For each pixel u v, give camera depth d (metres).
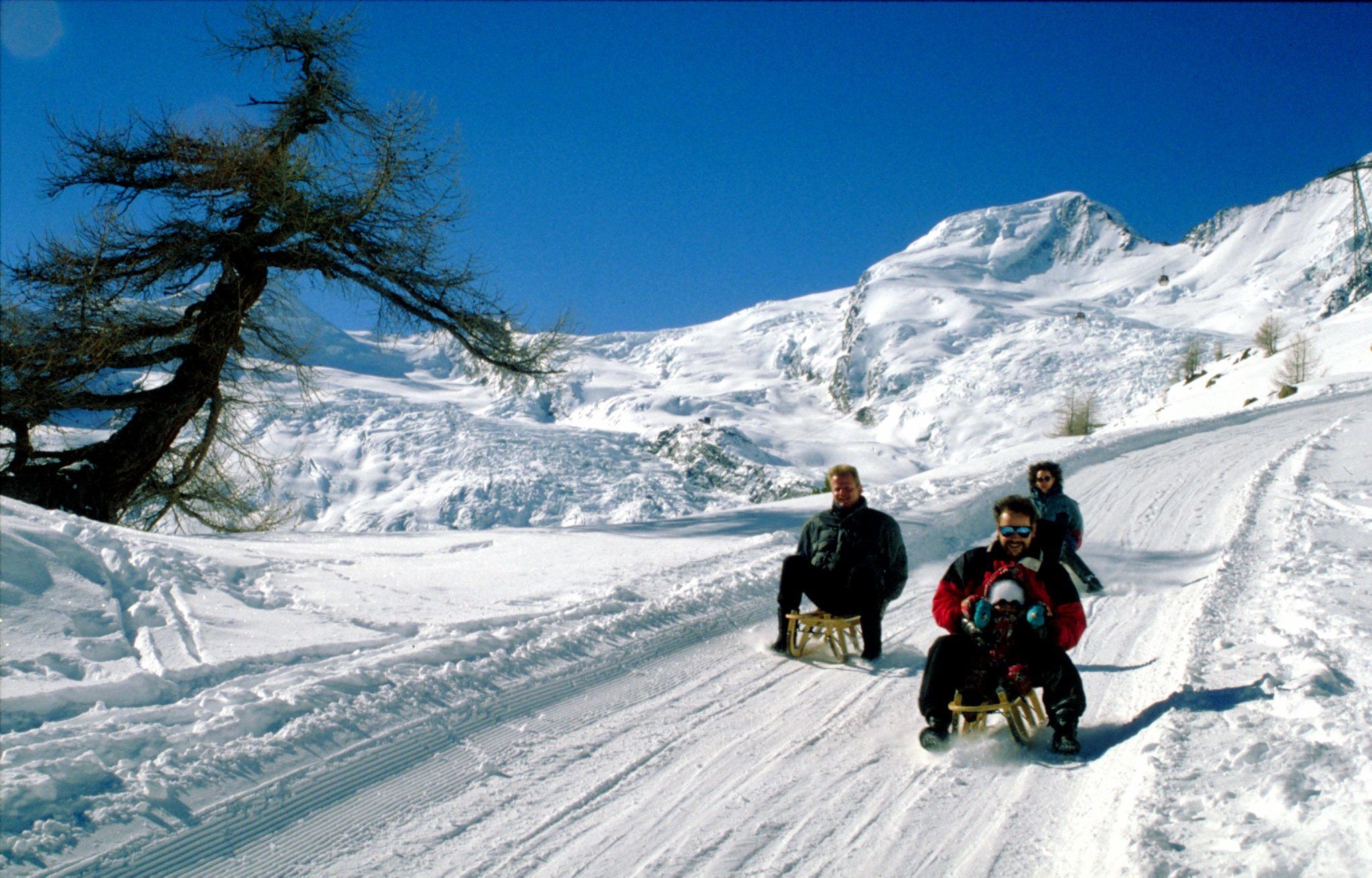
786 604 6.46
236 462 19.16
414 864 3.61
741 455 165.50
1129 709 4.82
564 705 5.39
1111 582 8.01
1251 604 5.96
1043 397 167.88
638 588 8.09
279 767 4.34
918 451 176.00
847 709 5.33
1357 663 4.38
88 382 14.48
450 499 141.50
